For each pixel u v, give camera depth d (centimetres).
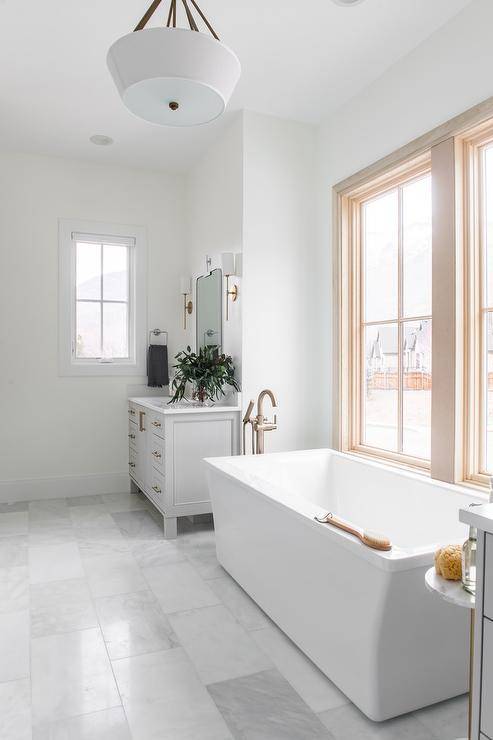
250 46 270
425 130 266
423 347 284
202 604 242
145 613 233
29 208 418
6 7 241
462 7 240
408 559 151
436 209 257
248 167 345
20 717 165
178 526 356
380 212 320
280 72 296
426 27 255
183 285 444
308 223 363
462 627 171
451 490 229
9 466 415
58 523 360
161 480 338
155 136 385
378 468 276
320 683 183
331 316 349
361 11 243
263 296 351
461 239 249
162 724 162
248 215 345
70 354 432
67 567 285
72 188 431
